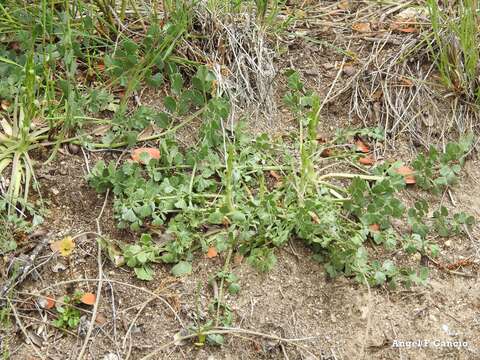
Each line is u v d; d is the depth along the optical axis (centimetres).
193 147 49
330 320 43
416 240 46
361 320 43
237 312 43
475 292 45
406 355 43
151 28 52
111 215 46
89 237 45
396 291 45
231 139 50
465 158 52
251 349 42
